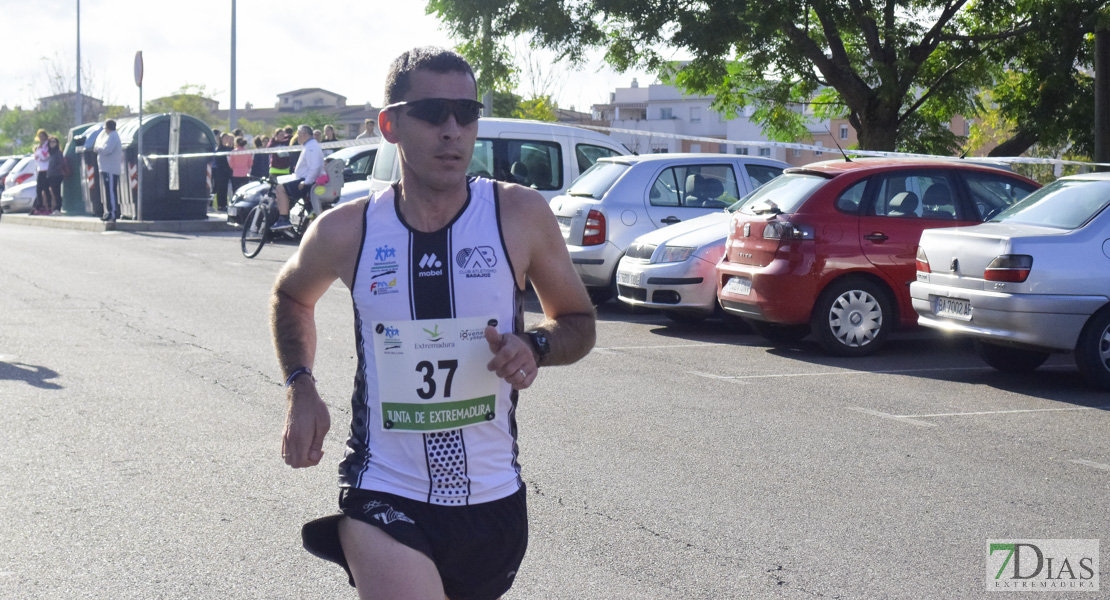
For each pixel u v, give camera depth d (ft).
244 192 67.15
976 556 15.29
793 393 26.55
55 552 14.96
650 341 34.88
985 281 27.32
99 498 17.29
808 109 107.96
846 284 32.01
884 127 79.05
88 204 86.94
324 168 56.70
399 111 8.39
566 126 48.01
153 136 78.18
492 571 8.77
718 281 34.68
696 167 42.11
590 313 8.96
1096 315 26.91
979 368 30.58
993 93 83.76
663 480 18.75
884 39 76.64
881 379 28.68
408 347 8.40
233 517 16.49
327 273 8.73
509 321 8.59
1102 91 54.65
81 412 22.98
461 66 8.43
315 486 18.08
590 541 15.64
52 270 50.39
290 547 15.29
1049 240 26.94
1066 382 28.63
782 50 77.51
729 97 92.27
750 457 20.40
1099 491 18.57
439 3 77.05
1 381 25.94
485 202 8.55
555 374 28.68
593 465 19.63
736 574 14.44
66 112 220.43
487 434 8.61
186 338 32.76
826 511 17.20
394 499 8.43
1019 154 80.28
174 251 60.75
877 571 14.64
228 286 45.68
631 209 41.01
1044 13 70.03
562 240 8.86
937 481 19.02
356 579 8.32
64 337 32.55
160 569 14.42
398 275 8.40
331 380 26.96
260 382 26.37
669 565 14.74
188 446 20.43
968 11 79.51
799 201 32.53
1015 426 23.36
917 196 33.04
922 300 29.32
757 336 36.29
